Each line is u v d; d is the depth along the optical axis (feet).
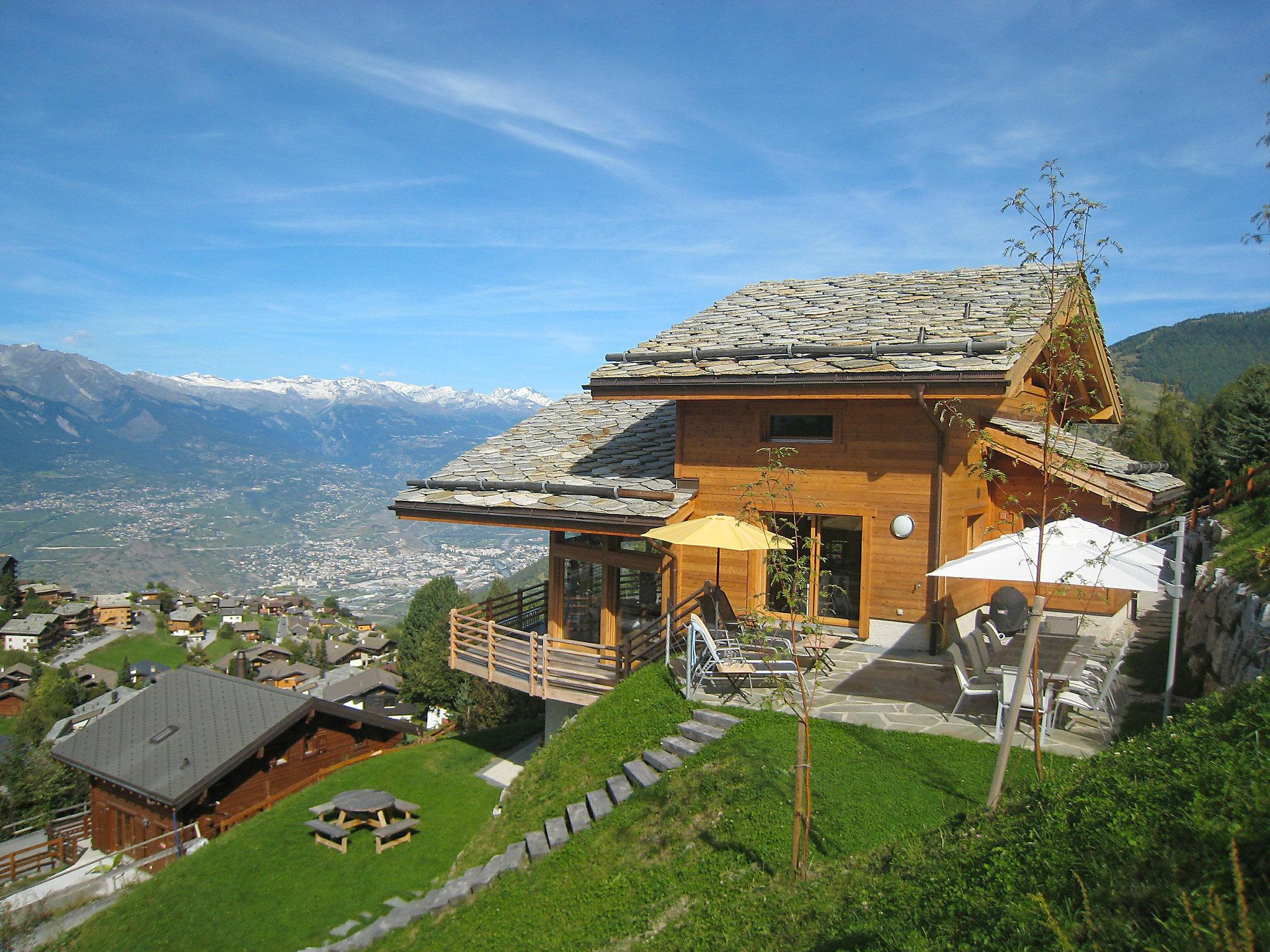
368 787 62.49
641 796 29.68
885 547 42.22
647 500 45.91
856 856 20.99
